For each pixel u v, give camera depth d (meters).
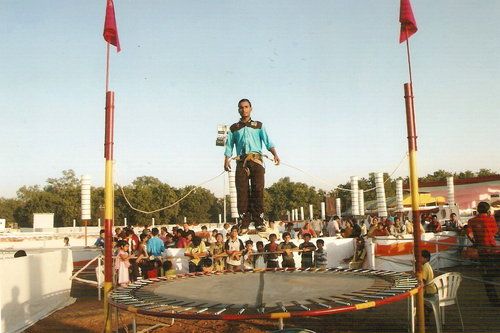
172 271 10.89
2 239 21.84
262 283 5.19
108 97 5.43
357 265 13.02
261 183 6.28
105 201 5.33
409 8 5.56
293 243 12.91
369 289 4.53
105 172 5.36
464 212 27.25
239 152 6.37
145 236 12.11
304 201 57.69
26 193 68.50
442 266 13.69
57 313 9.03
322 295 4.34
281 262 11.44
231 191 14.12
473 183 31.94
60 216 52.22
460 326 7.02
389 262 13.17
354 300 4.01
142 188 47.25
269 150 6.45
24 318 8.20
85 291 11.84
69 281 10.73
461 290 9.81
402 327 7.21
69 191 53.34
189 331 7.59
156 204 48.03
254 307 3.91
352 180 17.98
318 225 20.06
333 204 30.61
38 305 8.86
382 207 17.30
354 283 4.97
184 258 11.94
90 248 13.82
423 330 5.12
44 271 9.28
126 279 10.67
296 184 59.72
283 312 3.64
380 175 17.41
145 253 11.39
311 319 7.95
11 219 65.81
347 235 15.32
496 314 7.68
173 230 14.20
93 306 9.64
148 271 10.99
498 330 6.70
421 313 5.12
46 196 52.84
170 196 48.84
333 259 13.80
